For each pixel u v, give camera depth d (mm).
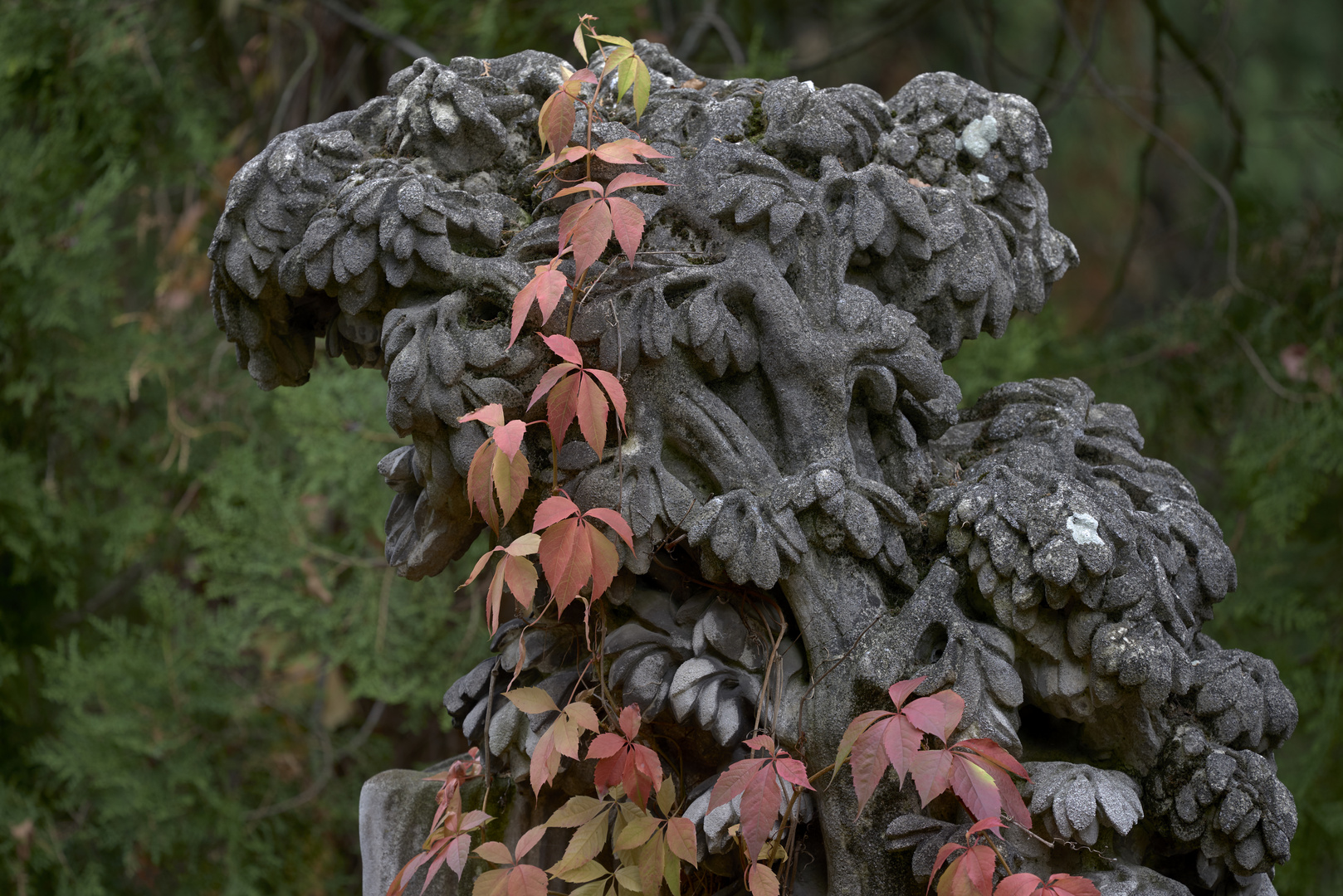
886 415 3023
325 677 5211
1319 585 5031
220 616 4938
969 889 2816
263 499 4625
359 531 4676
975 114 3070
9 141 5121
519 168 3016
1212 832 2920
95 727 4719
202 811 5023
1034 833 2898
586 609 2936
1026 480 2945
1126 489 3057
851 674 2924
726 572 2930
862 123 3025
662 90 3045
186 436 5008
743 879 2969
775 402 2969
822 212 2977
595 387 2863
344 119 3014
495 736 3012
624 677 2951
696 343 2930
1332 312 4973
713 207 2961
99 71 5164
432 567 3049
